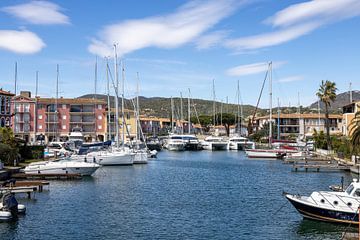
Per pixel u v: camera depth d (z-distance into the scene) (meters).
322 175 62.06
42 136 114.75
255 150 99.56
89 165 56.66
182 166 76.81
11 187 38.41
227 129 184.25
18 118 125.56
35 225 30.42
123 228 29.94
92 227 30.12
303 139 133.38
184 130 180.88
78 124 129.75
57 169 55.22
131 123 130.50
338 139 91.94
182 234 28.55
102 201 39.62
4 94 89.56
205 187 49.62
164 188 48.47
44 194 42.81
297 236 28.05
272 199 41.34
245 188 48.97
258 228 30.06
